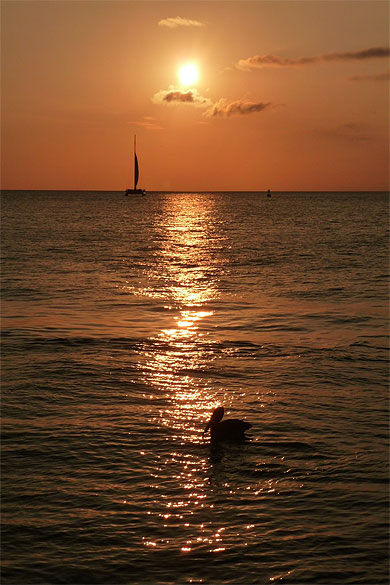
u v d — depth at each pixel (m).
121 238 65.62
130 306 26.45
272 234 73.19
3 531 8.53
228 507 9.23
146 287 32.03
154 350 18.84
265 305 26.86
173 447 11.54
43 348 18.97
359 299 28.44
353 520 8.87
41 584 7.41
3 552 8.05
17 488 9.79
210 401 14.15
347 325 22.69
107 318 23.80
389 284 33.22
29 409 13.46
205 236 69.75
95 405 13.80
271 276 36.56
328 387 15.14
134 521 8.81
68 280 34.06
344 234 73.12
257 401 14.13
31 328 21.86
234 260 45.16
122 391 14.83
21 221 96.75
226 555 8.00
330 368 16.84
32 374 16.12
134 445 11.59
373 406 13.75
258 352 18.64
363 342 19.95
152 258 46.03
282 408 13.66
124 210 150.88
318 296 29.30
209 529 8.62
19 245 55.16
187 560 7.89
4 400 14.02
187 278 35.62
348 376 16.08
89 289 31.06
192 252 51.00
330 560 7.89
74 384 15.31
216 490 9.79
